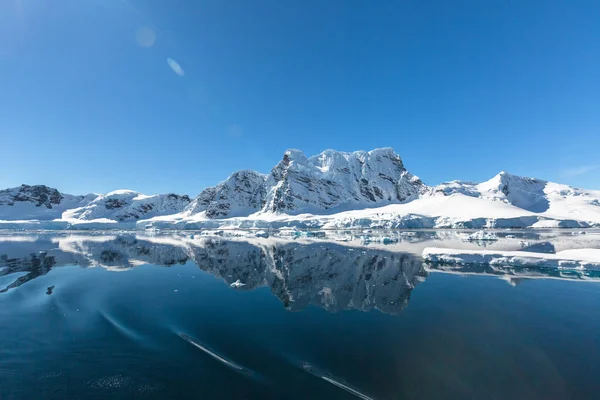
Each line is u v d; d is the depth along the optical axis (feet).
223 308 48.91
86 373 28.63
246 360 30.73
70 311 47.21
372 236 209.87
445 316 44.29
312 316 44.65
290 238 216.13
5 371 29.01
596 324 40.42
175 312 46.70
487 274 73.82
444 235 211.61
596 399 24.31
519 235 200.13
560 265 77.00
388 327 39.93
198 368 29.25
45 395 25.43
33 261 104.12
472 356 31.50
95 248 149.59
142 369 29.19
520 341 35.27
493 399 24.39
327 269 84.94
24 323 41.81
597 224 308.60
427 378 27.35
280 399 24.26
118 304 51.03
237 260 105.70
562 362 30.19
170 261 104.27
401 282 67.05
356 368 29.09
